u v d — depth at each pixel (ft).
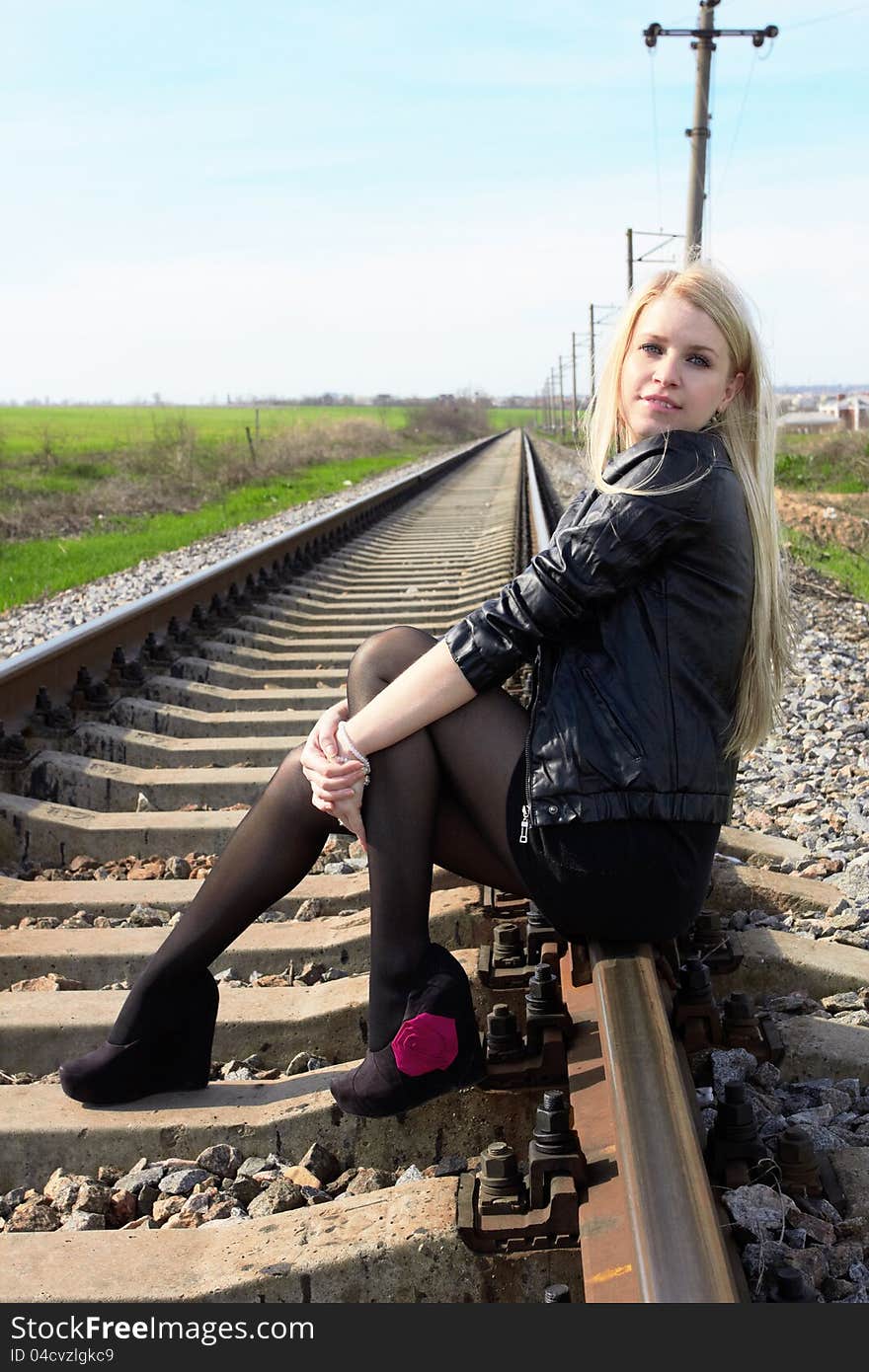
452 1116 8.46
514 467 111.14
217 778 15.56
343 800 7.80
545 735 7.54
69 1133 8.48
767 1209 7.06
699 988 8.97
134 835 14.02
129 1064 8.69
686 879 7.67
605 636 7.57
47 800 15.46
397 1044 7.50
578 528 7.52
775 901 12.30
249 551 31.35
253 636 25.31
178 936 8.58
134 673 19.90
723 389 8.07
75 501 69.72
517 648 7.62
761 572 7.92
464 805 8.14
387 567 39.58
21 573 43.42
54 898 12.48
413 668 7.77
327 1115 8.56
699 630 7.55
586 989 8.55
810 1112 8.66
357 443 164.76
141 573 43.09
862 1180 7.77
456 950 10.56
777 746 19.31
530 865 7.80
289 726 18.24
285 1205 7.90
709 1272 5.17
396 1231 7.02
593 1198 6.62
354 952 11.14
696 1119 6.87
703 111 59.72
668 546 7.48
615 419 8.59
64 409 499.92
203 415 370.94
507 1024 8.50
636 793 7.36
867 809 15.81
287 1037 9.82
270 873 8.43
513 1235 6.84
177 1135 8.48
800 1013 10.29
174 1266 7.09
